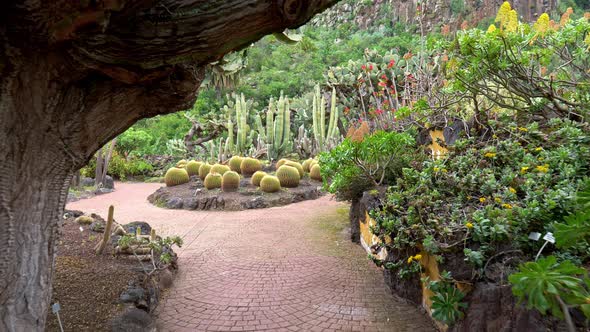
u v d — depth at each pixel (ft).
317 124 45.09
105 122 6.09
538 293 4.47
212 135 58.54
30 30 4.57
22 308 5.97
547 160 10.60
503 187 10.23
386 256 13.15
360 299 11.84
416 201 10.59
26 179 5.76
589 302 4.26
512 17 11.77
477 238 8.43
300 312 10.98
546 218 8.11
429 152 17.93
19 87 5.22
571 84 12.55
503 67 11.93
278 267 15.05
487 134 14.20
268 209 29.12
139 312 9.63
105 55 4.83
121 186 47.19
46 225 6.21
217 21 4.82
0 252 5.68
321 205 30.19
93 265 13.00
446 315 8.18
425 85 21.06
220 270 14.79
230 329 10.07
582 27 12.53
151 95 5.98
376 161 16.35
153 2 4.47
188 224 23.95
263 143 51.88
